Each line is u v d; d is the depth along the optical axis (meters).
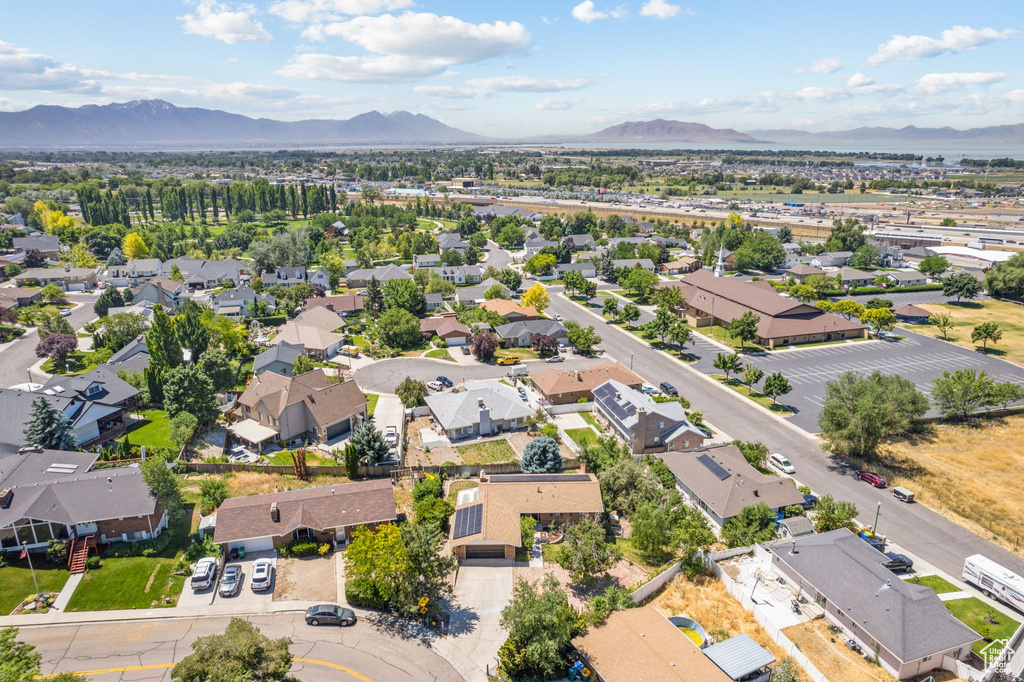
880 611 50.75
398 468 75.38
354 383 91.81
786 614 54.66
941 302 166.12
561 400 98.69
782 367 116.81
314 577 56.16
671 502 67.69
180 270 182.38
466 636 50.59
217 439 83.19
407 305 142.88
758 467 80.25
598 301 165.25
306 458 78.75
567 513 65.94
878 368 115.81
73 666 44.88
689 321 148.88
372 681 45.25
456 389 99.94
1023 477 79.19
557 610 48.16
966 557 63.38
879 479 76.44
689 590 57.62
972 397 93.50
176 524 61.53
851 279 182.88
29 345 118.75
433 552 54.28
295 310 149.88
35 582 50.66
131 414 88.62
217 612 51.25
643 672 44.69
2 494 56.16
